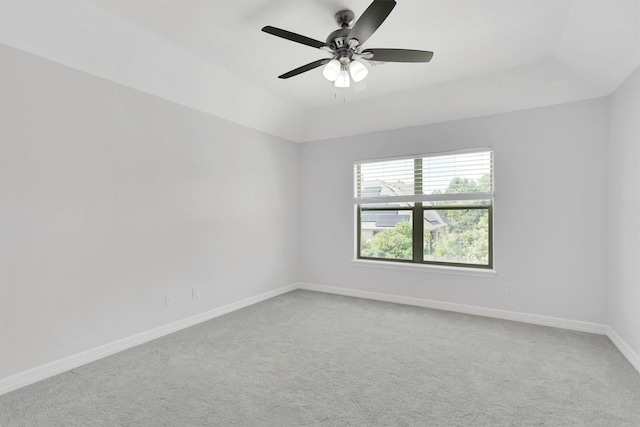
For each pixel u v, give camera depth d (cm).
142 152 304
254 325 346
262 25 255
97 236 270
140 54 278
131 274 294
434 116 397
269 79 356
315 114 455
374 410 198
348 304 422
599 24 231
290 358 269
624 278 276
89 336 264
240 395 215
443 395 214
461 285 390
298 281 510
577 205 330
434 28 258
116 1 225
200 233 358
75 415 194
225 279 387
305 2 227
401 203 440
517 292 359
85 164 263
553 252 341
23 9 213
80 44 246
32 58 234
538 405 203
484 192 375
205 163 364
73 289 255
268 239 451
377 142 445
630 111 264
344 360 265
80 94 260
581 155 328
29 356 231
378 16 184
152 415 194
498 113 367
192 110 350
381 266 441
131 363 261
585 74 302
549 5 230
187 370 249
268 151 453
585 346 289
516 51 294
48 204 242
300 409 200
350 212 467
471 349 285
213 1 225
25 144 230
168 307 325
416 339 307
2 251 220
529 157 352
